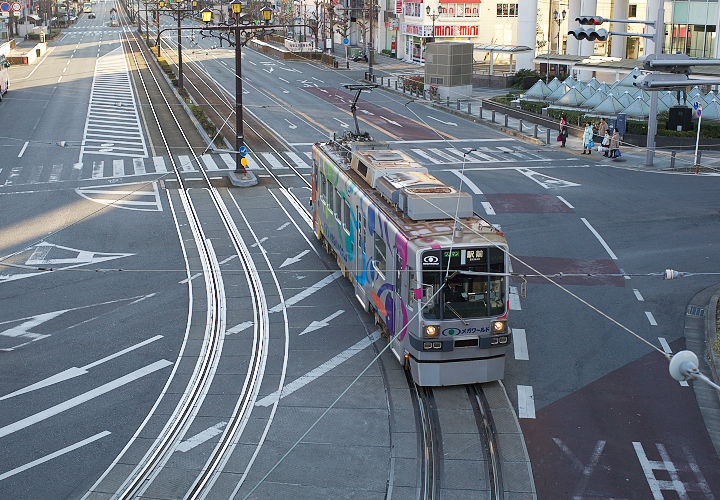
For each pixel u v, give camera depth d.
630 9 83.56
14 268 27.17
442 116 59.94
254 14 123.75
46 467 15.56
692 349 20.67
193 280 26.02
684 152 45.56
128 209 34.41
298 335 21.78
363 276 22.45
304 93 70.38
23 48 105.94
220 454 15.99
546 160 43.81
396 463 15.69
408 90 72.00
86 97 65.75
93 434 16.80
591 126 45.00
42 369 19.89
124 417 17.50
